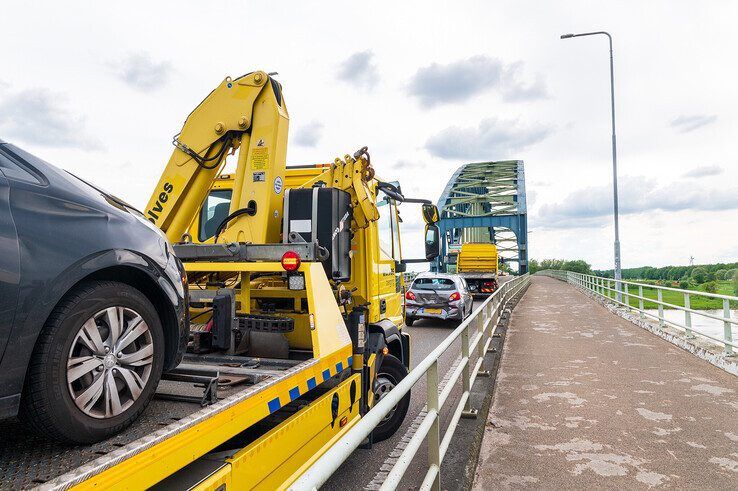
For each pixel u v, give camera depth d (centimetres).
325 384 371
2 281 183
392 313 598
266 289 440
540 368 898
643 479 441
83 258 212
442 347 389
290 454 294
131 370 234
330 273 448
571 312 1912
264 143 458
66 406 201
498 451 508
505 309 1809
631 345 1138
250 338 388
